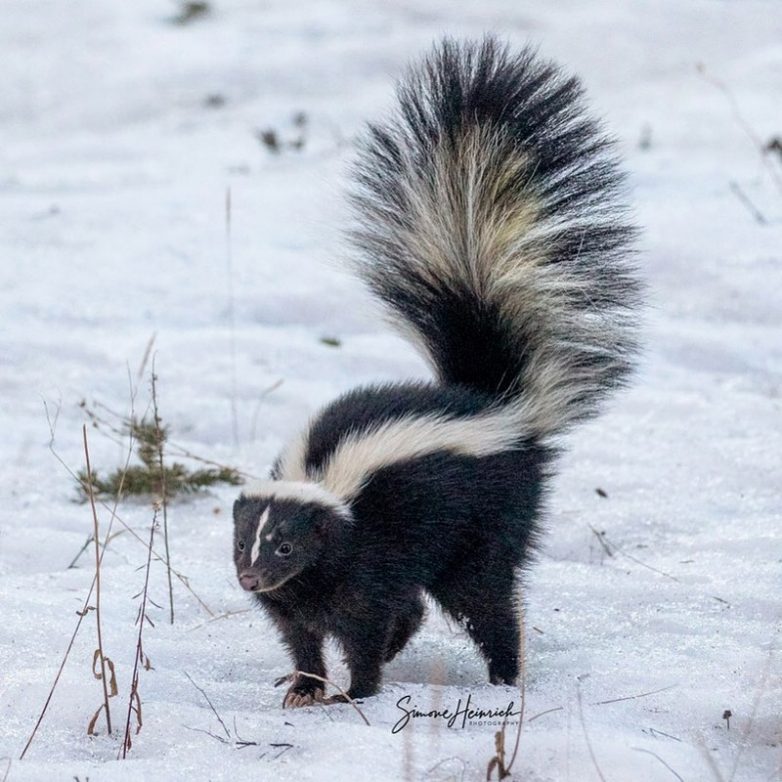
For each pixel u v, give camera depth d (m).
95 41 33.00
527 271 9.96
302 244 18.56
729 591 10.01
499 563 9.20
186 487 12.14
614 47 31.73
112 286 16.94
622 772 6.98
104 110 28.55
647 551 11.06
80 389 14.22
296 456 9.14
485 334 9.91
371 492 8.71
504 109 10.11
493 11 34.97
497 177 10.03
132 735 7.55
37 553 10.82
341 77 30.00
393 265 10.26
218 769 7.04
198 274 17.39
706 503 11.91
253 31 33.59
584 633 9.48
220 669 9.02
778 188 20.33
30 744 7.47
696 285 16.89
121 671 8.43
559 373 9.86
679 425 13.55
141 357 14.93
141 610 8.29
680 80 28.97
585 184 10.12
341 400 9.48
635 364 10.30
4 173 23.88
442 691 8.37
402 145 10.29
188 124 27.39
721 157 22.53
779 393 14.42
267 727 7.60
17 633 8.98
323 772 6.94
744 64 29.33
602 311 10.09
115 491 12.08
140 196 21.28
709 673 8.50
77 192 21.95
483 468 9.06
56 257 17.89
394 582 8.73
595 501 12.00
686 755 7.23
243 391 14.38
